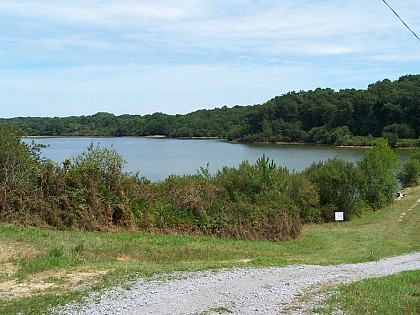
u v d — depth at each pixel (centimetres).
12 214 1609
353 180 3238
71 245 1291
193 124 13025
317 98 11038
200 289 908
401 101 9119
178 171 4978
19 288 895
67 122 12362
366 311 806
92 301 802
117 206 1805
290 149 8669
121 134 13088
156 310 760
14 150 1672
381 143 3953
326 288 970
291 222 2138
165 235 1791
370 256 1642
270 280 1034
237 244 1730
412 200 3966
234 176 2330
